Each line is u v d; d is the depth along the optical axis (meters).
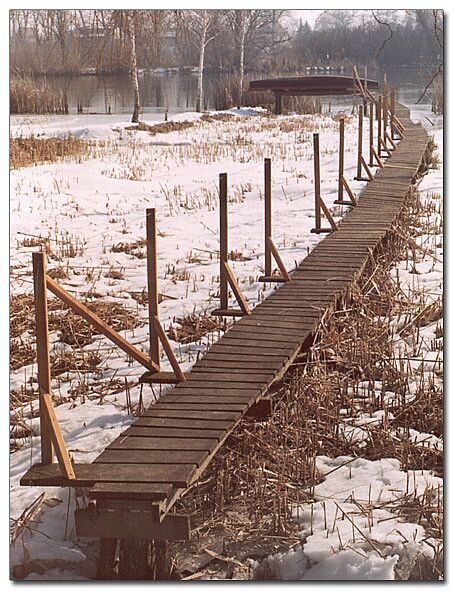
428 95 35.19
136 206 14.48
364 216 11.54
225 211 7.38
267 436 5.43
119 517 4.13
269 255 8.59
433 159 18.58
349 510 4.74
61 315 8.10
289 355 6.16
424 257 10.35
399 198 12.95
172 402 5.32
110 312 8.20
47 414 4.50
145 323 8.00
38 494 4.97
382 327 7.46
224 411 5.15
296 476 5.12
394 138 21.89
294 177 16.91
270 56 53.97
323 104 37.75
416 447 5.39
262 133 25.41
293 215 13.10
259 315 7.19
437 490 4.92
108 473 4.34
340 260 9.02
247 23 43.59
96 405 6.16
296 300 7.61
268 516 4.74
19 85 31.88
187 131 26.23
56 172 16.97
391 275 9.52
